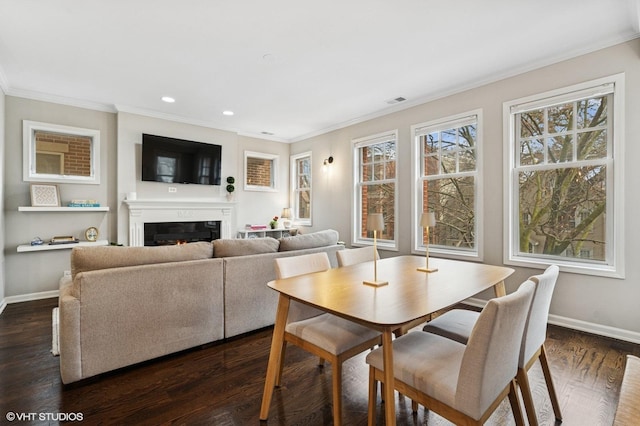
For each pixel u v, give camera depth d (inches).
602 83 108.1
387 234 187.2
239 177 237.9
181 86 149.2
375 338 69.1
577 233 117.5
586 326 112.4
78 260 83.0
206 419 67.9
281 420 67.4
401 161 174.4
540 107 123.9
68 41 108.1
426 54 117.6
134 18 94.8
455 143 153.6
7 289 150.3
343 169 212.5
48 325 120.6
